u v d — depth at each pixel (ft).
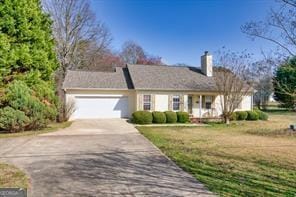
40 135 48.06
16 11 59.98
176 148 35.60
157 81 82.94
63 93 81.00
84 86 78.48
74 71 85.87
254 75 75.77
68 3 112.78
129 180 21.57
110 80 83.71
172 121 73.05
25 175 22.75
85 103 79.25
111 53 145.07
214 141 42.01
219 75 76.64
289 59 30.99
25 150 34.22
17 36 61.16
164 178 22.09
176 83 83.97
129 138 44.86
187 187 19.83
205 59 91.91
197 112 84.94
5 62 54.75
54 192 18.81
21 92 51.08
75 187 19.88
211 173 23.56
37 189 19.42
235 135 49.85
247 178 22.09
